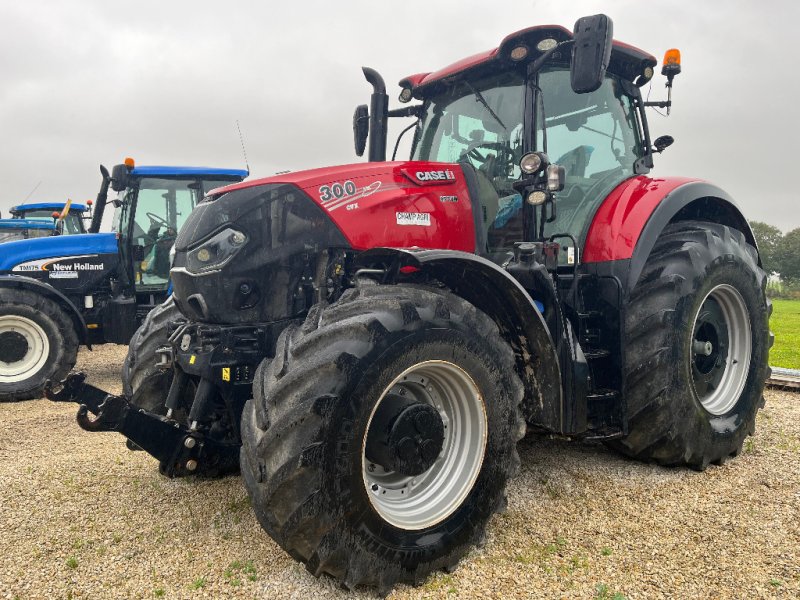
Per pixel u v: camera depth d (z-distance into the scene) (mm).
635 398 3297
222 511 2949
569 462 3594
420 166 3182
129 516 2914
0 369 5996
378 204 2977
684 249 3416
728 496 3094
